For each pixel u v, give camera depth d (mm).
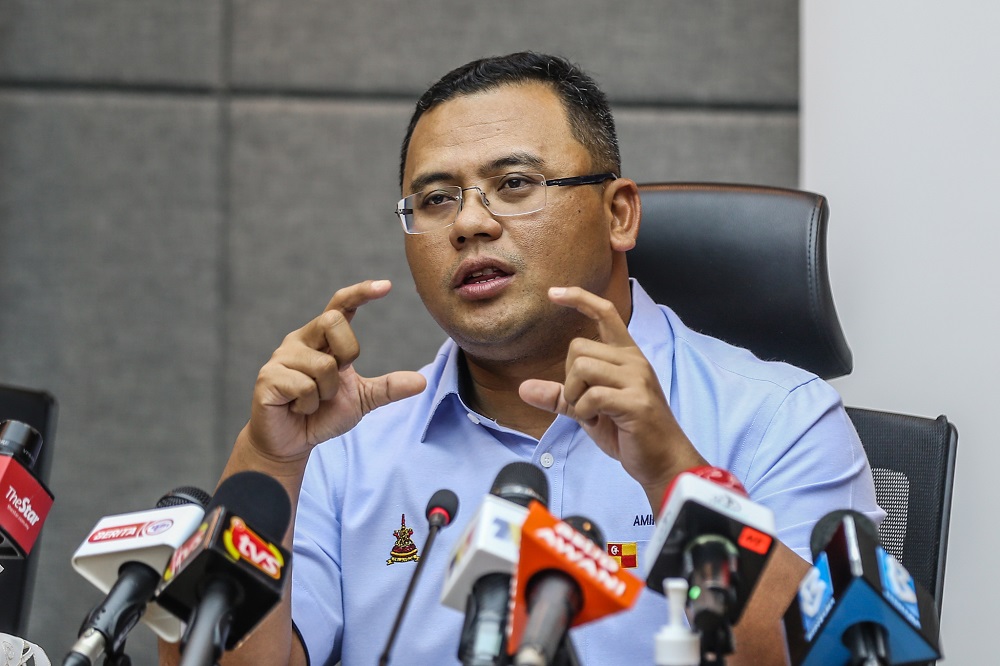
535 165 3107
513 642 1693
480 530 1841
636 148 6141
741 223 3719
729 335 3715
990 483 3904
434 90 3283
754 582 1878
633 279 3578
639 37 6152
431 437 3330
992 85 4020
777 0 6152
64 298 6129
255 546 1920
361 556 3238
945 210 4266
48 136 6160
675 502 1878
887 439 3371
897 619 1865
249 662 2785
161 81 6145
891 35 4781
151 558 2098
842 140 5230
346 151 6180
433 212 3154
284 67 6168
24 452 2523
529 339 3102
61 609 6027
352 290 2723
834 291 5094
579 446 3164
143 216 6141
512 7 6152
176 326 6137
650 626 2928
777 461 3082
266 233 6160
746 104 6145
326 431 2746
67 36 6160
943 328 4227
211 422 6113
